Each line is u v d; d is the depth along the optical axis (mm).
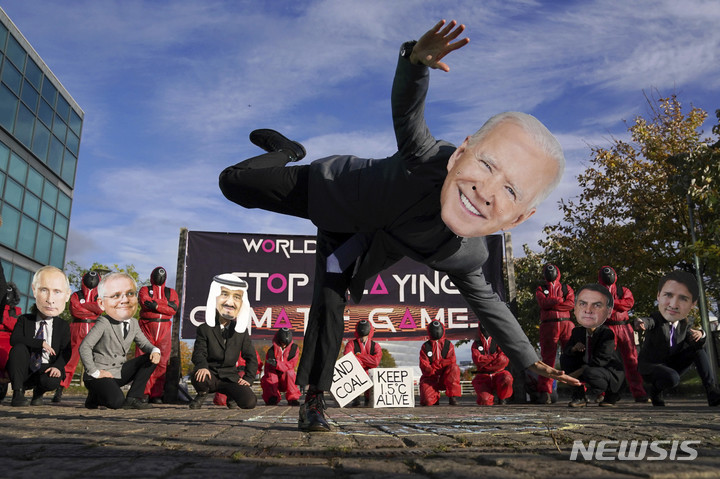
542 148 2230
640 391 8633
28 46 24734
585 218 18828
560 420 3965
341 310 2842
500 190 2252
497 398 9617
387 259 2787
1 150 22656
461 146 2297
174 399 9469
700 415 4594
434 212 2506
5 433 2848
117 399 5863
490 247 10883
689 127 17969
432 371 9375
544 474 1546
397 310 10953
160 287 9453
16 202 23953
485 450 2199
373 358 9508
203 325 6719
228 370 6746
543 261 22094
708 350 10711
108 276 6332
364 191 2568
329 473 1653
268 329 10727
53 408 6254
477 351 9523
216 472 1648
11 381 6727
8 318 7465
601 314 7230
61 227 28859
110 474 1563
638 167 18109
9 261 23438
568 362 7547
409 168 2428
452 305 10984
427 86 2297
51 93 27281
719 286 13125
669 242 17125
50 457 1951
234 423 3797
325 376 2857
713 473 1536
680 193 13578
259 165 2785
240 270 10805
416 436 2762
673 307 7086
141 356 6504
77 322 8961
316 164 2738
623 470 1586
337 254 2732
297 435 2809
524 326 22203
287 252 10992
